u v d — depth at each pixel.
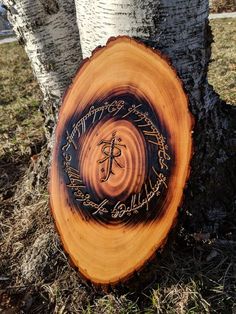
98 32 0.63
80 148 0.62
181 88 0.57
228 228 0.66
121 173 0.59
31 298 0.64
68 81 0.79
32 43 0.77
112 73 0.62
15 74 1.84
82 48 0.68
